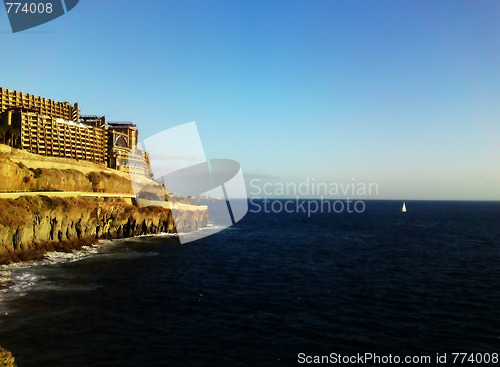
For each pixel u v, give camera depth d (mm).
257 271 61906
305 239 109562
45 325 33969
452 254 80750
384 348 31234
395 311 40656
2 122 106500
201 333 33719
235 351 30234
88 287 47812
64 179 98125
